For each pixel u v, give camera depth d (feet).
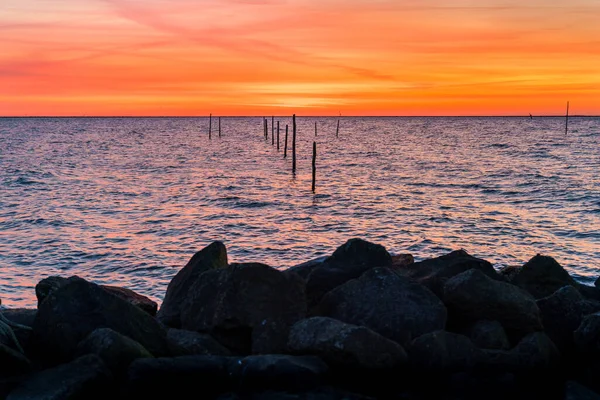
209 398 25.21
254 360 25.26
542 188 162.91
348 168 231.09
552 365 28.17
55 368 25.36
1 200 139.33
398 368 26.04
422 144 403.34
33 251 85.66
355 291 29.81
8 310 32.32
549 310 30.86
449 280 30.48
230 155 302.66
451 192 157.69
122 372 26.20
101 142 427.74
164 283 69.72
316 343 25.88
